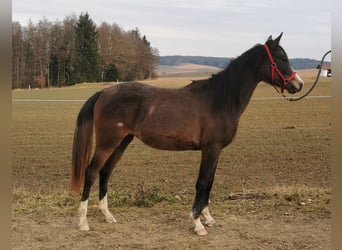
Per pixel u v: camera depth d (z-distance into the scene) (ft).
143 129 15.92
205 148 15.88
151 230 16.11
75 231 15.93
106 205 17.29
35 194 21.40
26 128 52.16
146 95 16.10
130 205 19.60
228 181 25.68
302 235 15.43
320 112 61.67
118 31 180.65
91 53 169.48
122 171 28.91
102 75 177.37
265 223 16.78
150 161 32.32
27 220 17.11
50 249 14.16
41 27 164.45
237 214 17.93
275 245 14.55
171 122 15.71
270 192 20.92
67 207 19.20
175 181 25.88
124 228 16.31
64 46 168.76
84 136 16.33
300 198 19.94
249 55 16.61
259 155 33.63
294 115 59.26
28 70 160.97
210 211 18.35
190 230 16.11
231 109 16.01
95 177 16.15
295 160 31.65
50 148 38.27
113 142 16.06
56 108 78.84
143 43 184.55
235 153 34.50
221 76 16.22
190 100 15.94
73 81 167.43
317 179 25.93
